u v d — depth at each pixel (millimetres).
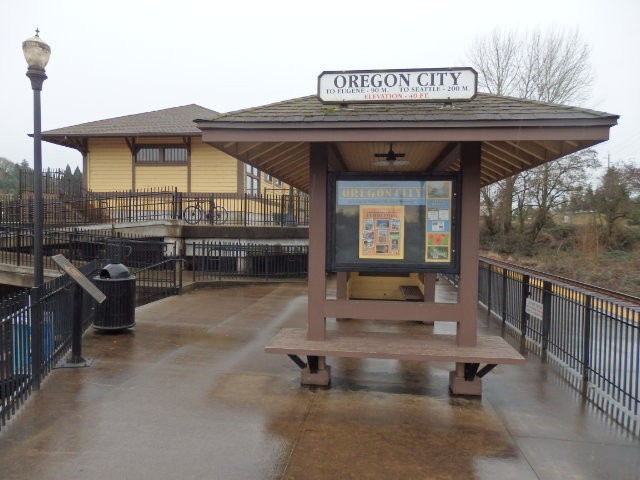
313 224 5129
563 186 31641
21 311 4629
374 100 4902
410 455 3674
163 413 4395
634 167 28703
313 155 5102
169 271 13141
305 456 3633
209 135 4703
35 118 6723
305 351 4840
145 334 7398
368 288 8820
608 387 5047
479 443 3891
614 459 3658
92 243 12391
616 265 23609
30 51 6566
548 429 4180
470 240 4965
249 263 14734
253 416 4355
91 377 5352
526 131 4359
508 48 35594
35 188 6719
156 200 18000
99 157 19188
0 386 4191
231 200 18422
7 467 3408
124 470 3395
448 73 4797
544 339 6902
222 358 6188
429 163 7617
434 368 5895
